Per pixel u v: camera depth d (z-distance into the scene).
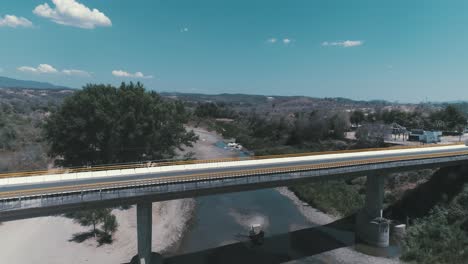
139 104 62.19
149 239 36.59
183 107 72.62
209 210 62.12
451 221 50.19
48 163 80.00
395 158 51.78
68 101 59.25
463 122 128.50
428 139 96.06
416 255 43.66
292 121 144.25
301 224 55.69
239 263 41.84
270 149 121.19
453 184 56.50
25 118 134.25
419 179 62.97
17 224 48.94
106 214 47.34
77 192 30.66
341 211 60.38
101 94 60.66
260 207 64.31
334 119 125.62
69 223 49.88
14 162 73.94
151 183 34.09
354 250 46.41
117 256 42.03
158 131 64.69
